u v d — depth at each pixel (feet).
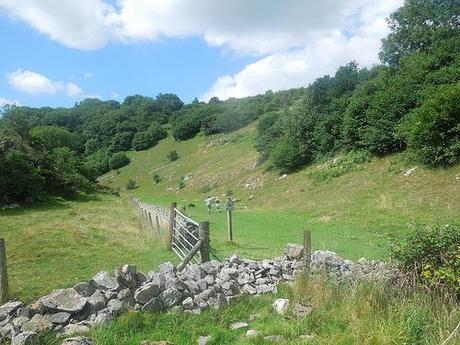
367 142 108.68
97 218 86.58
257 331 22.91
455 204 71.87
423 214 71.51
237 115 311.68
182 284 26.12
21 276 36.27
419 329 20.88
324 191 104.58
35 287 32.71
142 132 377.30
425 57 110.32
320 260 30.78
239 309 25.86
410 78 105.70
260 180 146.82
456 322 21.02
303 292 27.02
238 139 266.98
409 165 94.32
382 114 105.60
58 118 458.50
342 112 126.62
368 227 69.05
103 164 349.41
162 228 55.72
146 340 21.08
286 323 23.57
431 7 130.93
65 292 24.17
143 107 442.09
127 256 45.01
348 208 85.20
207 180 194.70
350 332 21.61
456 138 82.79
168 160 295.89
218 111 344.90
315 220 80.48
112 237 57.72
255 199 129.80
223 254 44.21
